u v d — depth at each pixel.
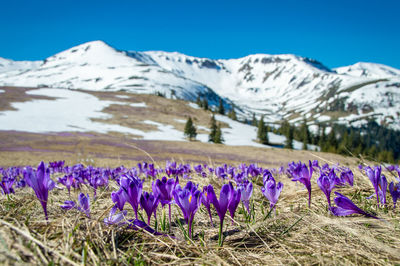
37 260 1.07
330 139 68.62
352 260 1.22
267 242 1.46
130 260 1.25
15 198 2.62
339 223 1.52
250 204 2.23
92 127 67.50
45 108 82.12
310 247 1.36
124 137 59.19
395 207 1.92
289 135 72.62
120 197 1.48
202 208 2.17
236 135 80.56
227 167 3.94
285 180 3.82
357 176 2.79
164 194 1.58
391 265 1.17
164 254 1.31
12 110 75.06
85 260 1.14
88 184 3.15
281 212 2.00
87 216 1.50
